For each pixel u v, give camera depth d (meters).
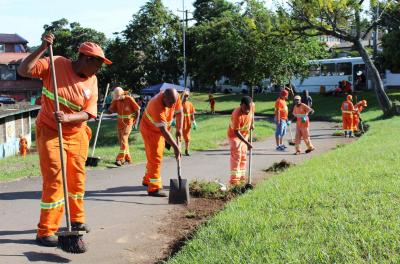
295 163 12.35
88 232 6.27
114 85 58.31
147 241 6.24
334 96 43.19
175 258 5.18
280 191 7.63
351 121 20.03
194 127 23.94
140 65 57.03
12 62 64.19
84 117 5.69
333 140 18.89
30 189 9.12
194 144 16.75
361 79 45.12
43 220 5.76
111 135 28.19
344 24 29.34
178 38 56.94
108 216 7.31
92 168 11.59
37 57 5.36
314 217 5.90
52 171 5.63
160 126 8.16
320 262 4.40
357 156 10.94
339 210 6.01
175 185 8.10
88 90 5.75
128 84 57.84
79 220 6.06
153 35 56.50
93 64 5.66
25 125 28.03
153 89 46.41
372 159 10.05
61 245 5.64
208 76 46.53
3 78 64.19
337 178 8.13
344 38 28.70
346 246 4.67
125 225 6.88
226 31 41.69
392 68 40.56
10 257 5.39
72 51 64.81
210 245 5.33
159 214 7.48
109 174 10.84
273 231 5.48
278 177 9.33
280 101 15.76
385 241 4.70
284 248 4.85
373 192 6.86
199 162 13.10
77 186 5.96
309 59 37.09
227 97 52.94
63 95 5.60
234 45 35.78
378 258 4.37
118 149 15.44
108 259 5.55
